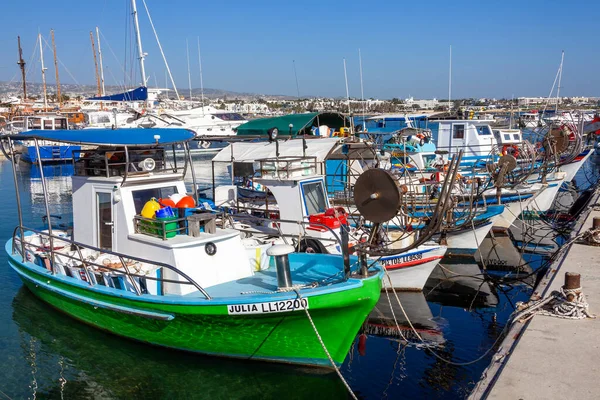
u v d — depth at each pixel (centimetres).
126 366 900
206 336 845
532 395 540
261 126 2066
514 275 1430
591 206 1775
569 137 2412
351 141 1706
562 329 710
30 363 915
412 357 941
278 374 854
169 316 830
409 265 1210
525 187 1880
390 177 682
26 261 1126
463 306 1211
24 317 1098
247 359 861
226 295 838
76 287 959
